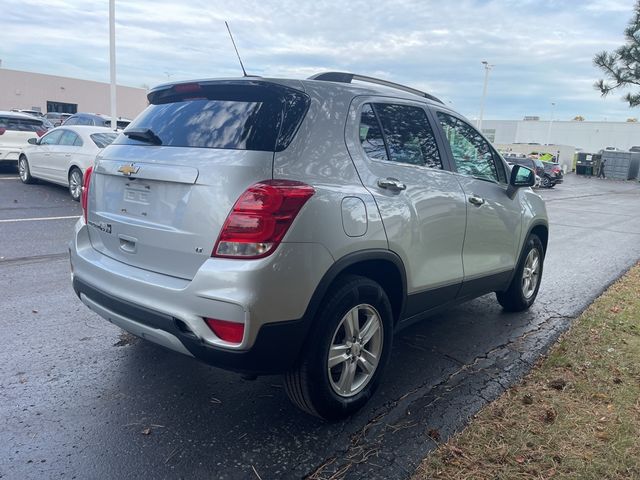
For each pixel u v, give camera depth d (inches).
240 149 108.3
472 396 140.0
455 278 157.9
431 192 143.7
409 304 142.3
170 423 122.4
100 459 108.2
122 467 106.1
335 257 112.4
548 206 733.3
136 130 130.6
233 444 115.3
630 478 104.3
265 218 101.7
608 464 108.3
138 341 166.4
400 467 108.6
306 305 108.5
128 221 122.3
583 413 128.7
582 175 1939.0
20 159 510.9
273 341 105.3
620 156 1817.2
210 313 103.3
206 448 113.4
